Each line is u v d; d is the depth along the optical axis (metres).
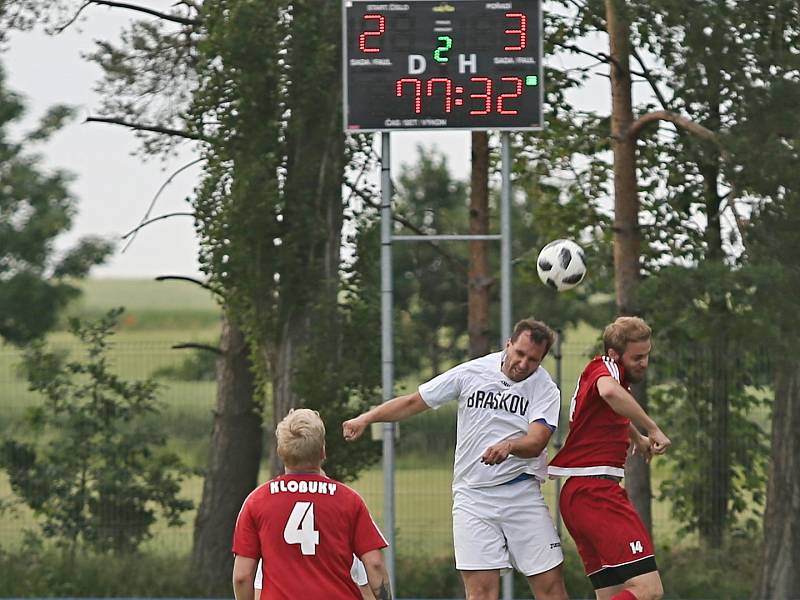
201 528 66.19
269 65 57.75
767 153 51.19
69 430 65.12
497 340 85.75
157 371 66.25
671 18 52.00
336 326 61.84
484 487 32.56
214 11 57.94
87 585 61.66
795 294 51.91
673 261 63.09
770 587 56.41
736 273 52.00
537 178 69.50
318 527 24.25
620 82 60.44
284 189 60.16
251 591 24.62
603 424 31.84
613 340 32.16
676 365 60.06
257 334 61.50
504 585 47.47
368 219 63.19
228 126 58.47
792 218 52.16
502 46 48.94
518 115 48.91
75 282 84.81
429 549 63.53
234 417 67.56
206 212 59.56
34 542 64.00
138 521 65.00
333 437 60.75
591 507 31.75
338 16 60.47
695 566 61.00
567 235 70.62
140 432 65.50
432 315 111.06
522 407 32.22
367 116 49.19
